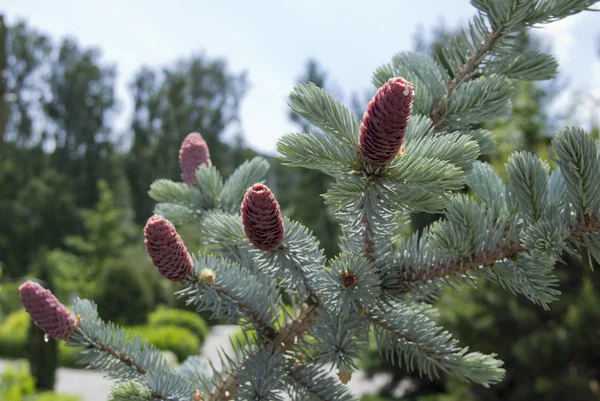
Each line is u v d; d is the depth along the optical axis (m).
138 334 0.60
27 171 17.22
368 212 0.50
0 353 6.32
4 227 14.84
